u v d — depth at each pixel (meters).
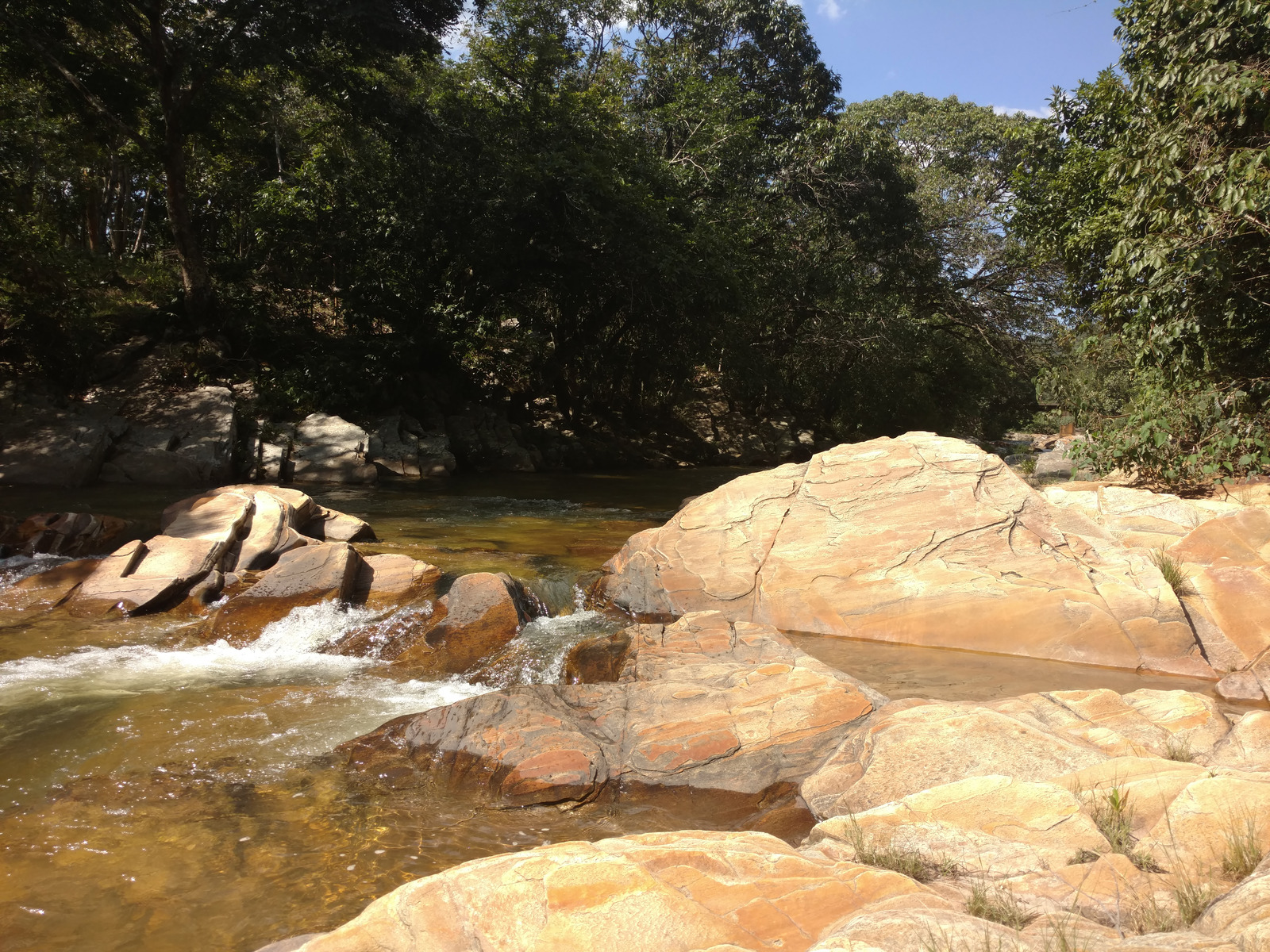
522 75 23.88
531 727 5.26
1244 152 9.27
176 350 19.56
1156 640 6.95
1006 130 20.30
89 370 18.45
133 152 22.02
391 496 16.45
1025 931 2.69
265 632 7.90
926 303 34.22
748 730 5.17
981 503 8.25
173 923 3.57
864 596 8.05
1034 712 5.21
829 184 30.61
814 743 5.05
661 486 20.34
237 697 6.45
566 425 27.83
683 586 8.63
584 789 4.79
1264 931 2.35
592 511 14.67
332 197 22.48
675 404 32.53
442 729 5.45
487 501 15.99
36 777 5.00
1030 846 3.46
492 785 4.88
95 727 5.76
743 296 25.25
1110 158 14.70
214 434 17.17
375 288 22.98
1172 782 3.88
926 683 6.52
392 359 22.14
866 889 2.99
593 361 28.62
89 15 17.62
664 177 24.97
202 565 8.90
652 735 5.16
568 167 21.95
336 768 5.20
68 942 3.43
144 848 4.20
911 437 9.04
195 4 18.97
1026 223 19.66
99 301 20.44
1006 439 42.53
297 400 19.97
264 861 4.09
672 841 3.37
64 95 19.09
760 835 3.50
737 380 29.80
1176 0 10.93
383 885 3.88
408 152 21.77
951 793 3.90
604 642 6.99
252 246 24.55
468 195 22.23
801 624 8.13
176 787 4.89
